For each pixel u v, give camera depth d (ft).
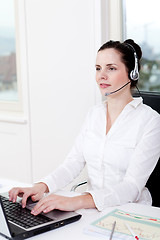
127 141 6.01
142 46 8.39
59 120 9.64
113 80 5.96
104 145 6.15
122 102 6.19
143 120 6.04
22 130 10.61
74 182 9.13
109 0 8.55
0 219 4.05
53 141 9.87
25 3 9.76
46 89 9.77
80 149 6.67
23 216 4.54
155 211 4.79
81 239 4.01
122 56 5.94
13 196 5.17
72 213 4.63
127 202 5.23
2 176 11.47
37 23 9.61
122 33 8.61
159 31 8.07
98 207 4.86
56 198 4.80
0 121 11.16
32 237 4.09
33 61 9.90
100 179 6.17
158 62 8.19
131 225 4.31
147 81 8.45
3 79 11.66
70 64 9.14
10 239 4.03
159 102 6.57
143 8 8.24
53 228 4.28
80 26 8.77
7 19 11.09
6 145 11.16
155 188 6.42
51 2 9.23
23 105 10.53
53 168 10.02
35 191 5.42
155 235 4.03
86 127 6.68
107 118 6.41
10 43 11.16
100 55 6.03
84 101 9.02
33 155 10.44
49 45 9.47
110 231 4.15
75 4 8.77
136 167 5.67
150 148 5.81
